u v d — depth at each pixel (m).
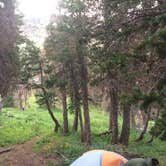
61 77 27.92
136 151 21.50
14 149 23.78
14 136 29.20
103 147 20.64
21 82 30.91
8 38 23.92
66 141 25.72
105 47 9.57
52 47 26.97
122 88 10.39
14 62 24.98
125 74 9.14
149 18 8.47
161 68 8.14
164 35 7.42
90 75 24.28
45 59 31.00
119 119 48.94
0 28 23.52
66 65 26.19
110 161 6.25
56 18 26.22
